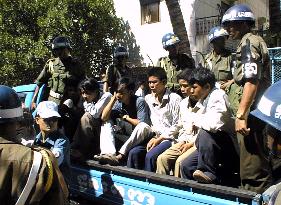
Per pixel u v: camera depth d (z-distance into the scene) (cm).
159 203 343
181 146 389
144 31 1362
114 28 1247
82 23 1141
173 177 337
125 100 443
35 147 220
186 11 1248
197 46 1241
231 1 1387
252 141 314
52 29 1109
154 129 435
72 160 442
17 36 1131
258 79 311
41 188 199
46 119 387
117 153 445
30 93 584
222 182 352
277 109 150
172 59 530
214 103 348
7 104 209
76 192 438
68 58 525
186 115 398
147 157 401
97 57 1237
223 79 475
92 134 448
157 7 1327
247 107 309
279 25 1066
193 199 316
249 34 329
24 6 1128
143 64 1366
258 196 274
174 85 522
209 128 340
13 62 1094
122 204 379
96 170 414
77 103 515
